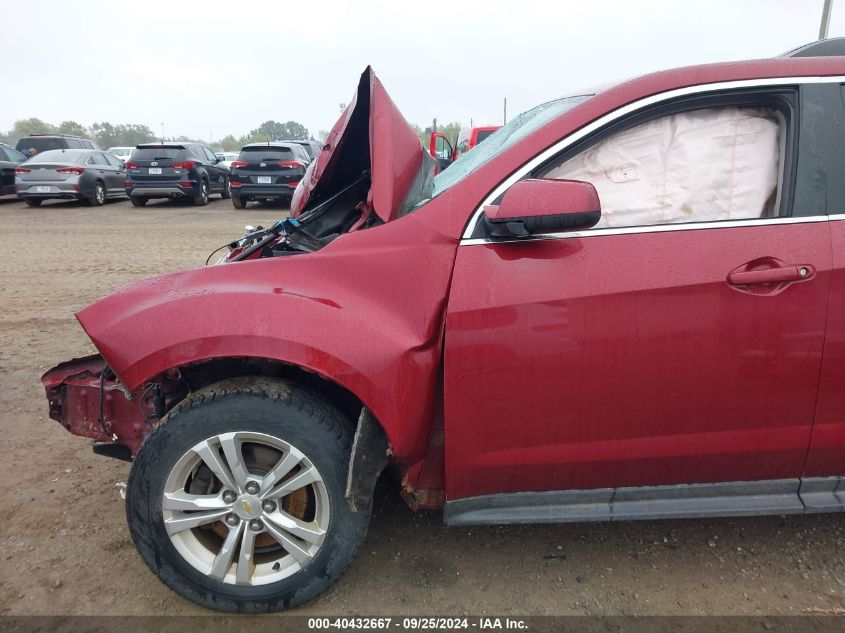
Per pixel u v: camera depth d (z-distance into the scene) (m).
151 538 2.10
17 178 14.06
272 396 2.03
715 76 2.03
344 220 2.81
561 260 1.98
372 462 2.07
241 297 2.01
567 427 2.07
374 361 1.96
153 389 2.33
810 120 2.03
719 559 2.42
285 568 2.14
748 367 2.00
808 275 1.96
